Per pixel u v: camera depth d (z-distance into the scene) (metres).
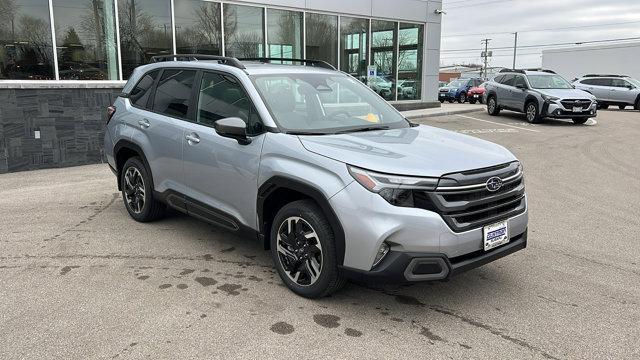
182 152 4.86
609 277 4.37
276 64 5.04
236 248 5.00
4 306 3.75
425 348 3.23
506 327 3.51
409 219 3.29
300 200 3.86
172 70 5.34
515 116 19.14
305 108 4.41
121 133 5.73
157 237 5.30
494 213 3.66
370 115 4.74
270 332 3.41
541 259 4.78
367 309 3.75
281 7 14.86
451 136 4.39
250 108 4.29
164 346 3.22
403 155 3.60
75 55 10.98
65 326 3.46
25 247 5.00
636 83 23.88
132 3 11.83
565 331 3.46
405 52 18.95
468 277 4.35
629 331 3.46
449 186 3.37
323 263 3.67
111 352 3.15
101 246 5.03
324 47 16.27
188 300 3.87
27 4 10.23
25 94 9.37
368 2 17.14
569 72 36.69
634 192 7.52
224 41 13.73
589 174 8.84
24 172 9.31
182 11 12.77
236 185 4.29
